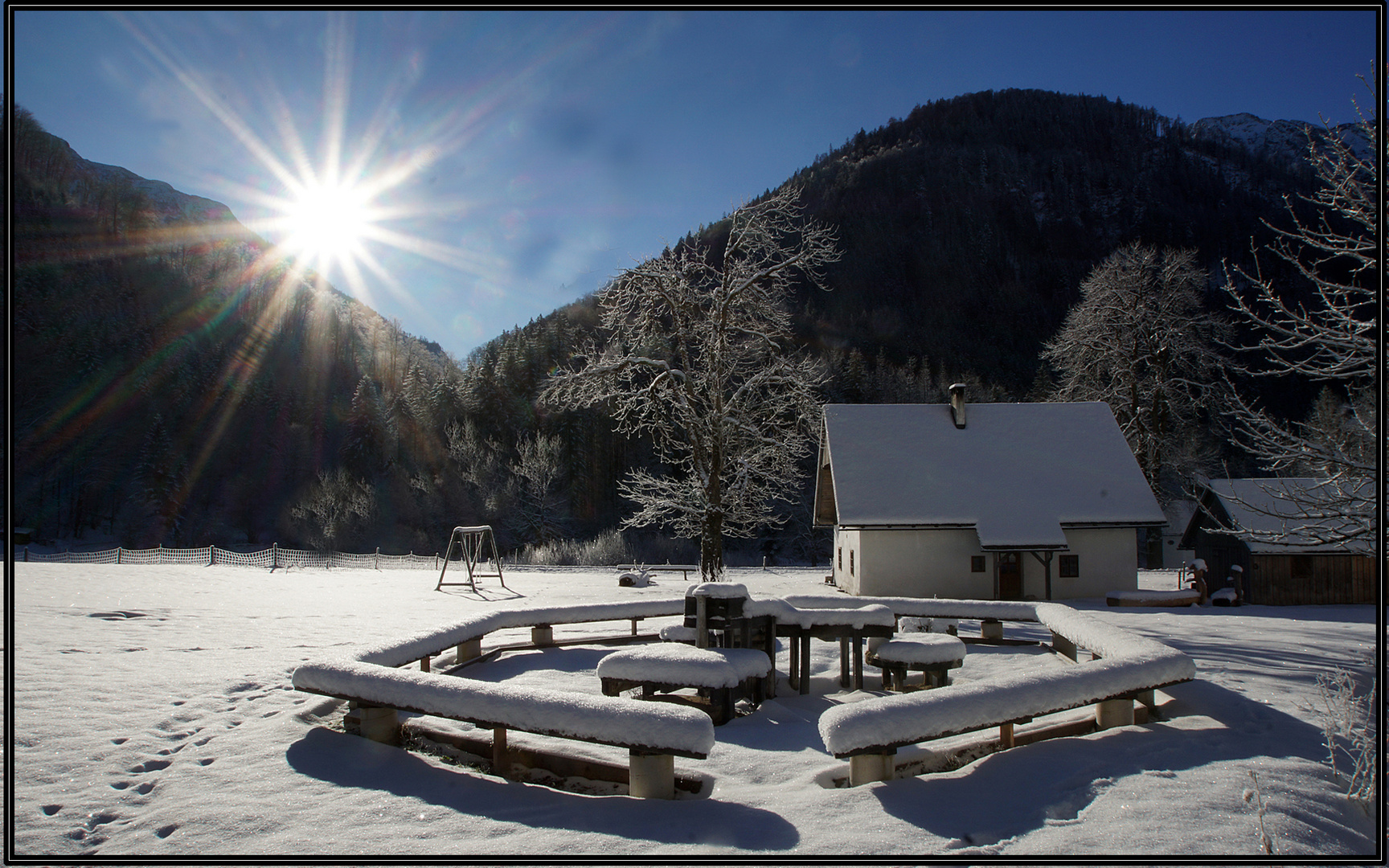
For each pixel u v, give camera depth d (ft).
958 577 79.97
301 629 40.34
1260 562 77.36
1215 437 147.95
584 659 34.42
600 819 15.40
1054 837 14.38
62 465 254.88
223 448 285.02
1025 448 88.84
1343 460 25.35
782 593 74.74
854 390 257.96
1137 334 122.11
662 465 239.91
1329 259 27.45
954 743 20.33
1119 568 80.64
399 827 15.03
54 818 15.64
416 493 238.68
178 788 17.15
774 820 15.30
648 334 83.30
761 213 81.61
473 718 18.54
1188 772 18.13
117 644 33.19
